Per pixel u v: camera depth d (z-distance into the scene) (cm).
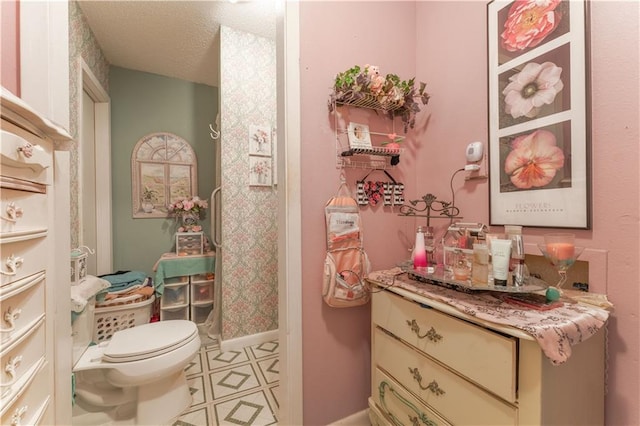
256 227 227
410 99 138
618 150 82
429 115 146
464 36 128
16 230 64
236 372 184
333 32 130
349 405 136
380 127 144
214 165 296
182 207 263
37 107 94
